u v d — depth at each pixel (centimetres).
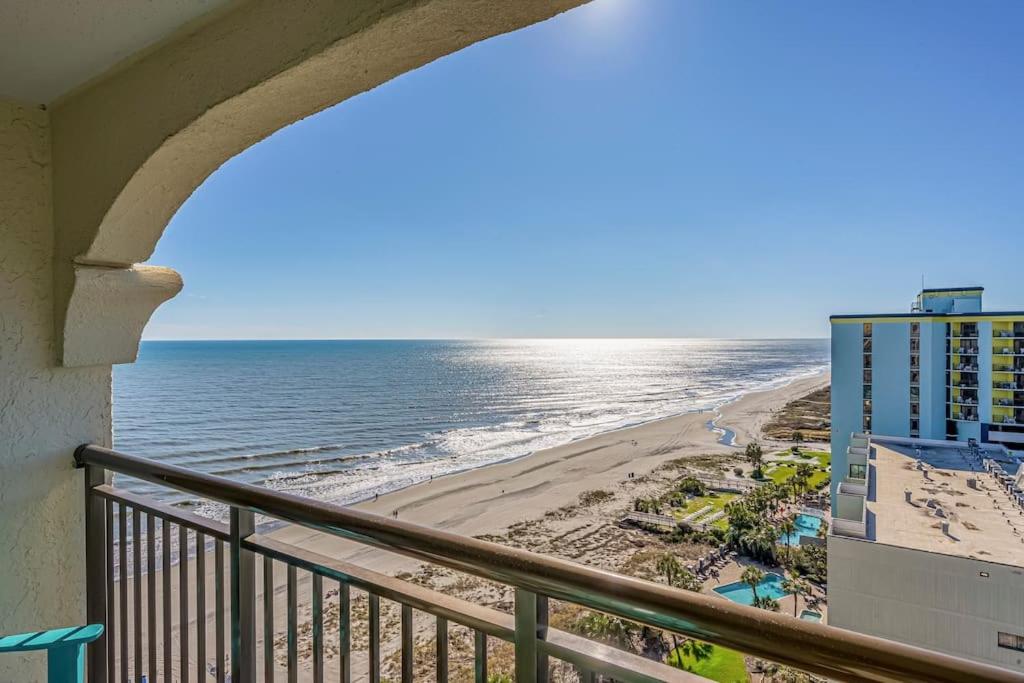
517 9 80
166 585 135
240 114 112
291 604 104
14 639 99
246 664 113
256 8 102
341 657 95
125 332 170
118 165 134
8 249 152
